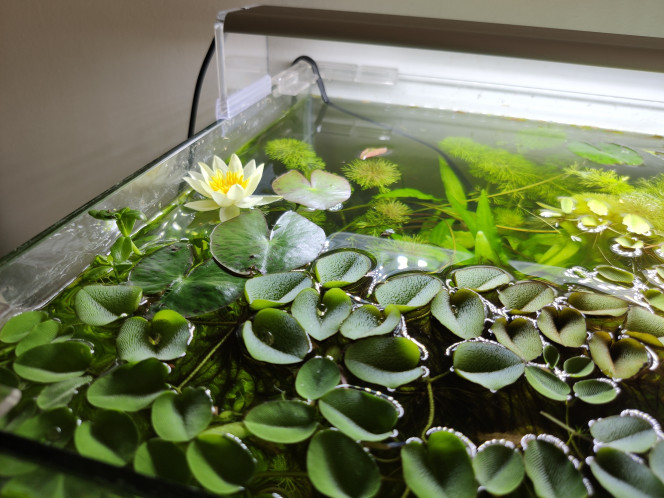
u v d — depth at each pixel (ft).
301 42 1.47
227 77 1.19
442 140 1.31
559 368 0.65
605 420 0.59
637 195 1.07
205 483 0.49
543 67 1.33
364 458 0.53
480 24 1.22
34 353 0.64
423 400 0.60
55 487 0.47
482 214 1.00
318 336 0.68
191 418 0.57
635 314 0.73
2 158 1.32
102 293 0.73
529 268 0.85
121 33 1.33
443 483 0.51
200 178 1.03
